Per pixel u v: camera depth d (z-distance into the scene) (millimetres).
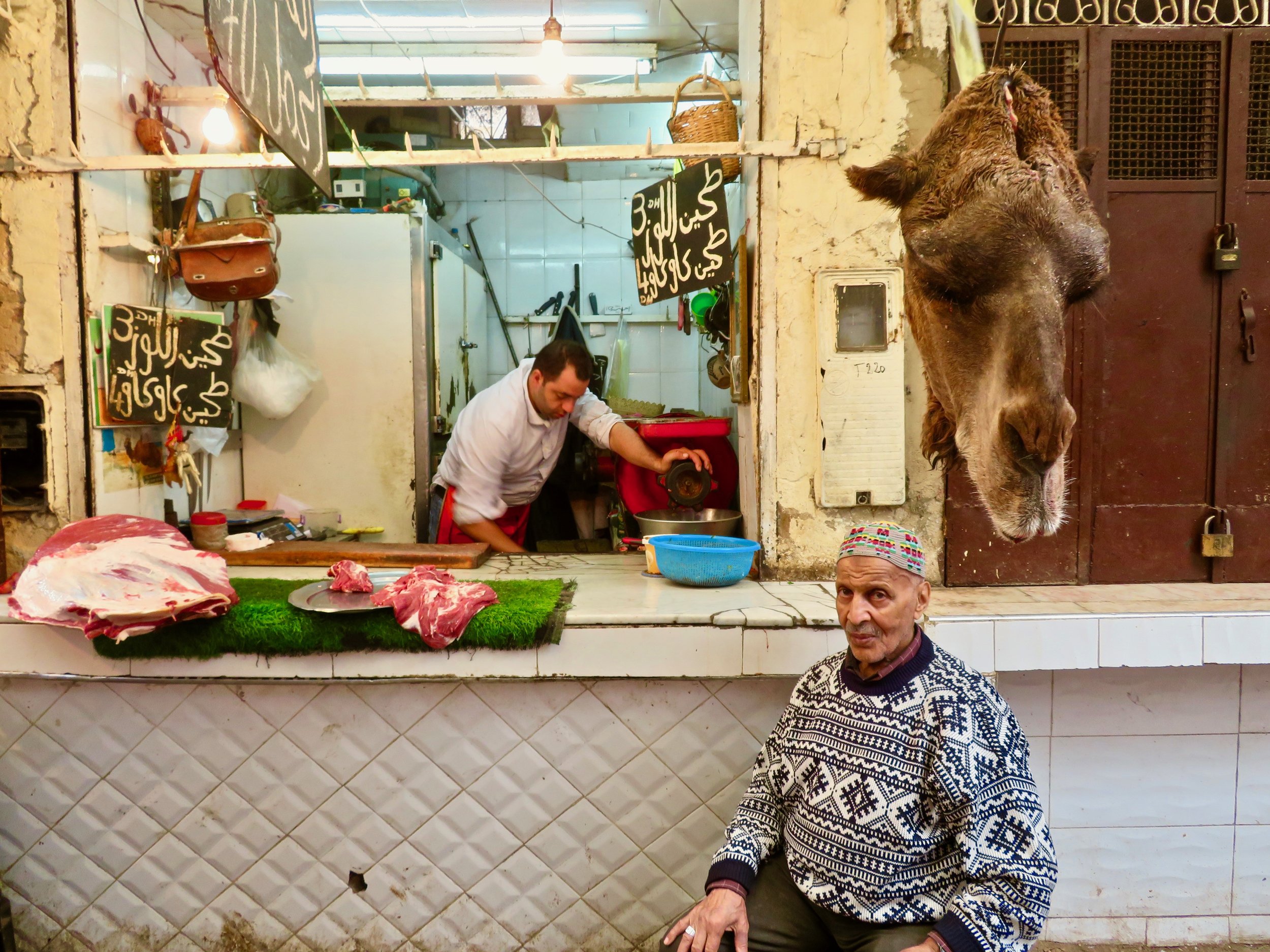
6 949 2246
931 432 2016
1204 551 2371
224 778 2266
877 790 1623
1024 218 1501
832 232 2357
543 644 2072
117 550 2133
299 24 2008
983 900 1531
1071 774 2400
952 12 2045
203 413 2611
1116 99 2303
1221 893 2430
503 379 3236
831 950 1742
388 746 2238
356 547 2713
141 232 2688
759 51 2396
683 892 2264
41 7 2324
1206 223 2320
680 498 2779
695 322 3205
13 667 2115
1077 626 2084
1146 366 2348
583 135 4363
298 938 2305
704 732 2221
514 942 2285
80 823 2293
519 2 3186
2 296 2395
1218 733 2391
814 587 2367
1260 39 2275
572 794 2244
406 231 3316
